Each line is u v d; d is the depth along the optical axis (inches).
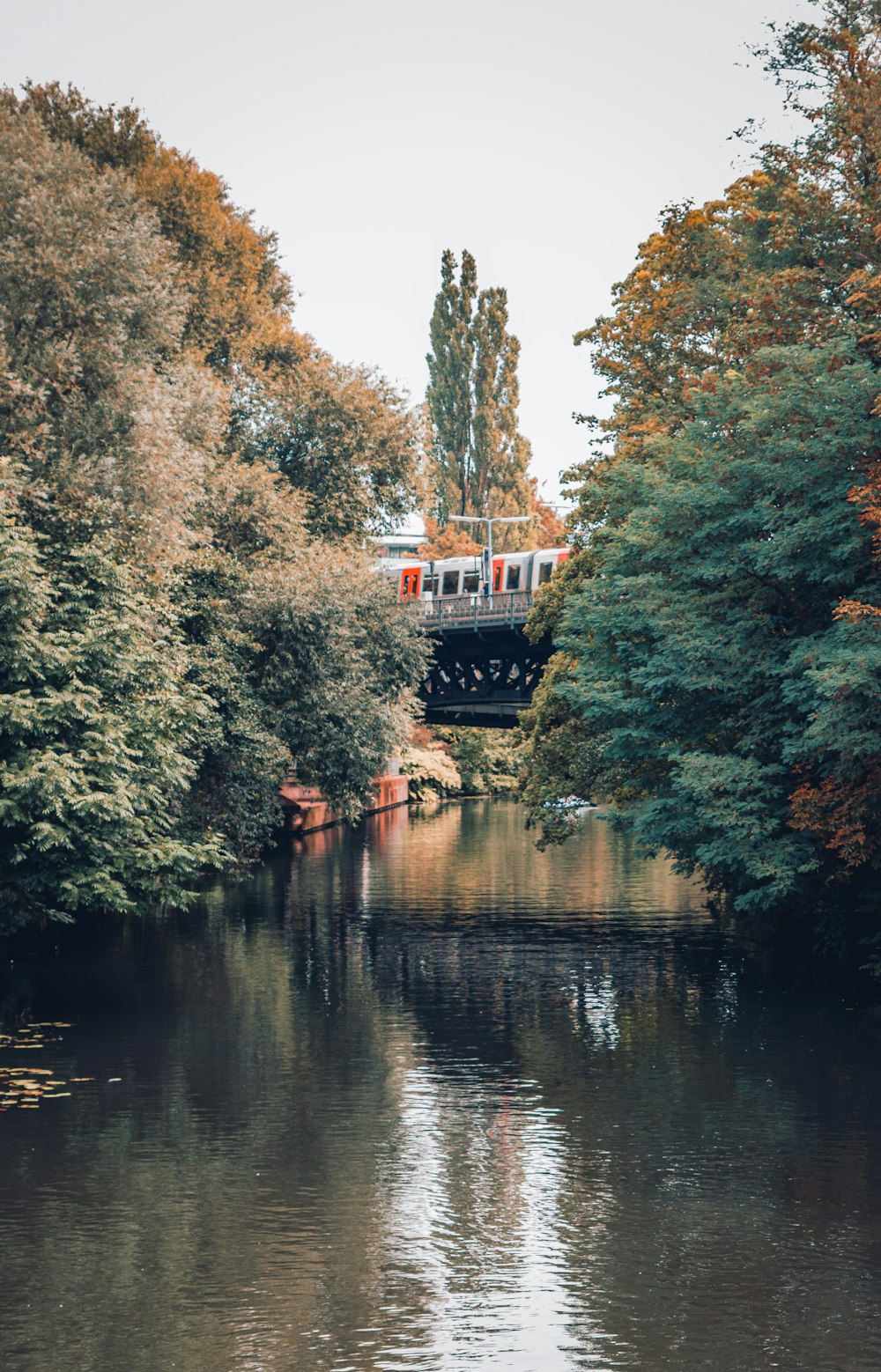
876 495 1043.3
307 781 2144.4
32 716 1154.0
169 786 1411.2
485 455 4707.2
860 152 1317.7
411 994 1093.1
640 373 1644.9
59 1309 488.7
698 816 1174.3
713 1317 481.7
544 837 1745.8
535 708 1753.2
